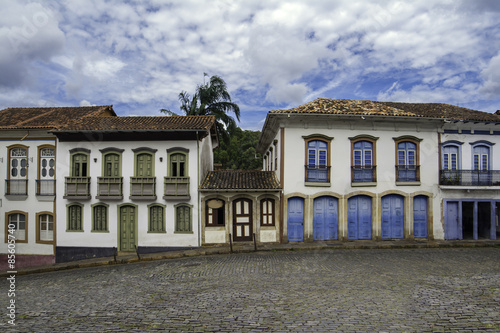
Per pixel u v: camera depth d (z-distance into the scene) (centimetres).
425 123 1683
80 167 1634
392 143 1675
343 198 1644
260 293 832
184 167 1616
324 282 930
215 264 1246
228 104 2672
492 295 790
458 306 715
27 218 1656
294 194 1622
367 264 1177
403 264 1176
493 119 1695
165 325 642
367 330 596
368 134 1661
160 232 1603
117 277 1143
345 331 593
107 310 749
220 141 2766
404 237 1677
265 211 1641
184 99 2756
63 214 1625
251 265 1195
